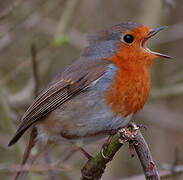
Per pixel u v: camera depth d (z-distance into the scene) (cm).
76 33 1331
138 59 845
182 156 1253
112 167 1205
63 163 991
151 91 1279
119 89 823
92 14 1367
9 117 1104
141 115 1290
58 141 916
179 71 1362
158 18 1316
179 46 1365
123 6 1370
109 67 842
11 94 1270
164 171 933
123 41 859
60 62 1364
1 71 1291
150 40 1316
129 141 666
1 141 1188
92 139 888
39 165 970
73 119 854
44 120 899
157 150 1257
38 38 1324
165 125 1287
